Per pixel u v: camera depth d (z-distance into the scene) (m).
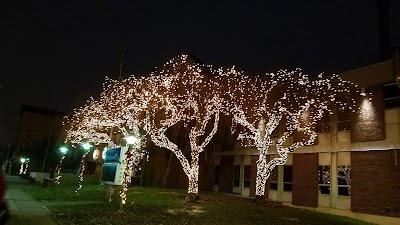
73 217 11.52
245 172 27.47
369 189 18.69
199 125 22.58
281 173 24.28
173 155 31.95
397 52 15.38
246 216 15.00
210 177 30.69
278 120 22.39
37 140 76.12
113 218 11.75
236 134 28.17
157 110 25.14
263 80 23.34
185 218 13.02
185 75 23.53
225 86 23.59
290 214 17.45
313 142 22.25
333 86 21.58
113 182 16.50
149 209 14.75
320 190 21.44
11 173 72.56
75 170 40.12
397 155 17.84
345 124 20.89
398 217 17.08
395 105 18.59
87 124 28.69
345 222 16.66
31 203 15.05
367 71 19.97
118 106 25.83
